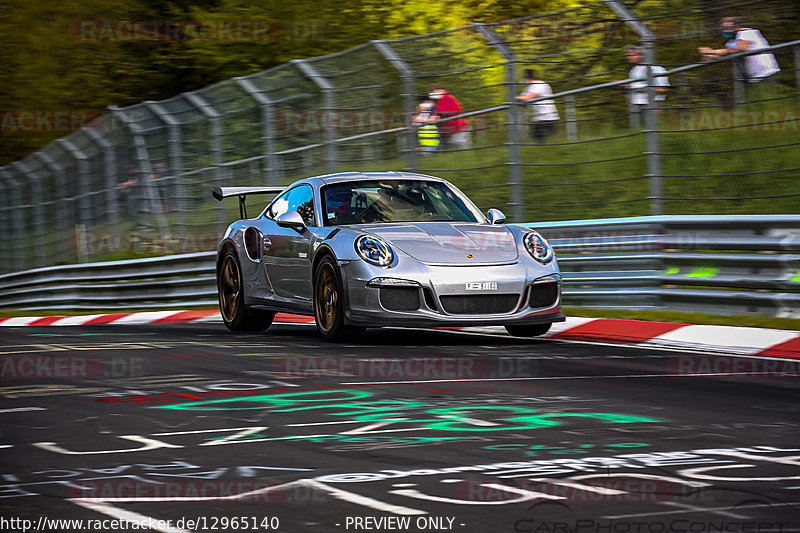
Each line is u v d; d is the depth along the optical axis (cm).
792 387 1886
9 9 10081
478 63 4119
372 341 2708
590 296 3494
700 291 3138
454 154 4816
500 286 2555
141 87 10069
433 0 8775
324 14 9150
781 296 2900
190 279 5091
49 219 6731
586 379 1986
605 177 4638
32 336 3016
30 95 10162
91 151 6138
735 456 1314
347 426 1530
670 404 1703
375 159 4541
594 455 1323
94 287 5747
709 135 4688
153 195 5631
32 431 1529
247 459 1321
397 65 4275
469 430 1491
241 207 3434
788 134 4481
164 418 1617
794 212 3994
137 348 2578
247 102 5028
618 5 3747
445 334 2909
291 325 3622
